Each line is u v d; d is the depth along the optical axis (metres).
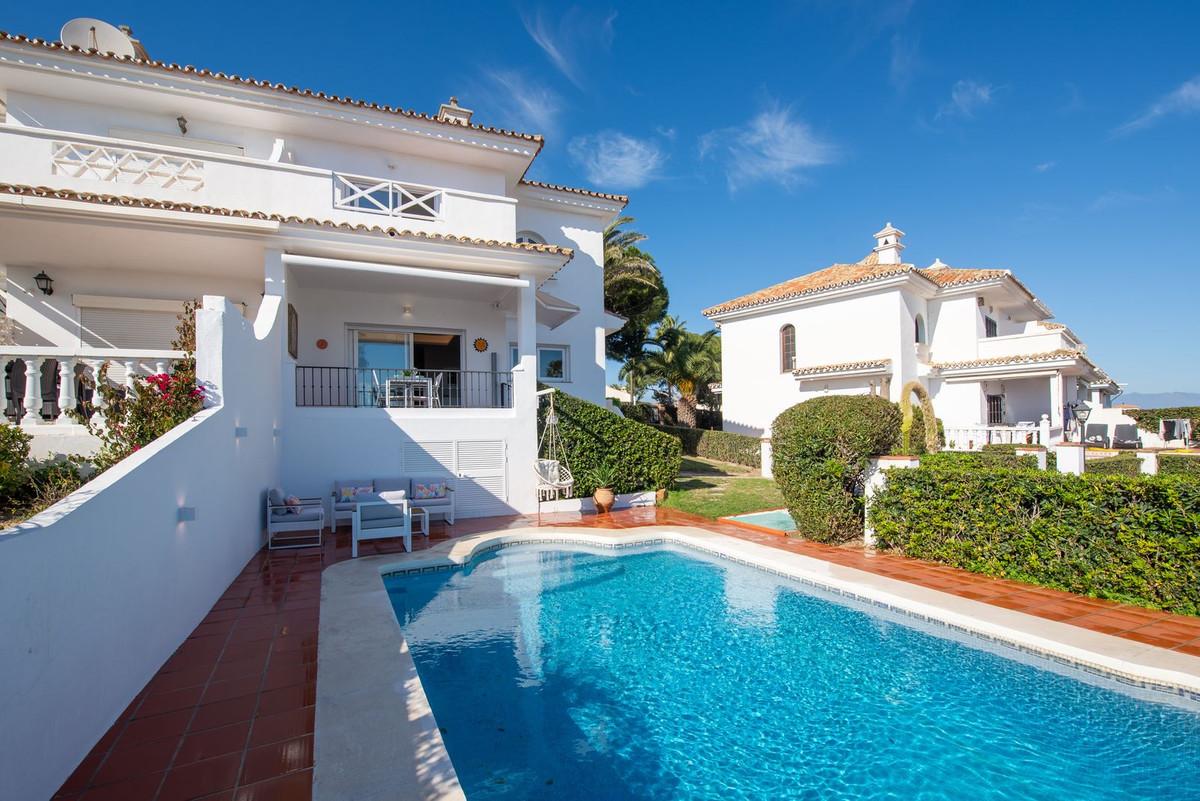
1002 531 7.52
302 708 4.11
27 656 2.79
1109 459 15.60
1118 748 4.08
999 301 26.86
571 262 18.69
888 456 9.33
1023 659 5.46
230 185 11.26
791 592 7.71
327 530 10.70
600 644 6.07
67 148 10.23
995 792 3.64
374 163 14.96
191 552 5.69
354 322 14.06
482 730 4.41
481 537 10.16
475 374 15.20
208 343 7.00
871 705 4.76
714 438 27.11
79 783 3.16
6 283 11.27
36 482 6.46
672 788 3.73
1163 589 6.09
